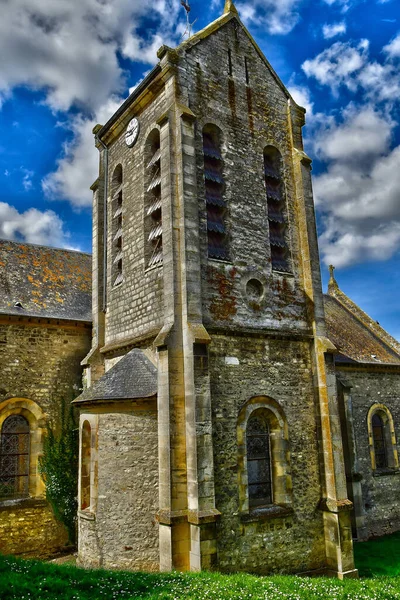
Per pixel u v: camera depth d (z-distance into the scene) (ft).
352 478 63.00
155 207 51.78
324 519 48.11
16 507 54.03
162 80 52.13
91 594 29.01
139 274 52.95
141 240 53.47
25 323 59.57
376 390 72.13
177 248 45.93
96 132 65.26
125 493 42.91
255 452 47.21
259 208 53.78
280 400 48.70
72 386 60.90
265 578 36.04
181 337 43.96
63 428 58.49
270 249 53.57
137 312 52.34
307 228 55.77
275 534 44.78
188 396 42.16
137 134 56.80
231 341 46.88
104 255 61.77
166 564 39.27
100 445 45.09
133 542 41.70
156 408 43.70
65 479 55.88
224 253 49.88
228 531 41.93
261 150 55.93
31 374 58.70
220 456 43.09
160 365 43.29
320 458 49.65
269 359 49.14
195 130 50.42
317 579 38.06
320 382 51.11
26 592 27.68
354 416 68.13
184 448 41.68
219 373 45.14
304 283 54.90
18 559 34.53
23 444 57.36
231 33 57.11
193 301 44.55
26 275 66.39
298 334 51.90
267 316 50.62
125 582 31.32
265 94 58.23
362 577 46.37
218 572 37.37
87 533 44.45
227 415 44.55
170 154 48.01
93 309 60.85
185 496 40.75
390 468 70.28
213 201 50.42
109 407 45.29
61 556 54.03
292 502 46.52
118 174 62.39
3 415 56.39
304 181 57.16
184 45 52.06
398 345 82.02
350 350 73.61
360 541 61.62
